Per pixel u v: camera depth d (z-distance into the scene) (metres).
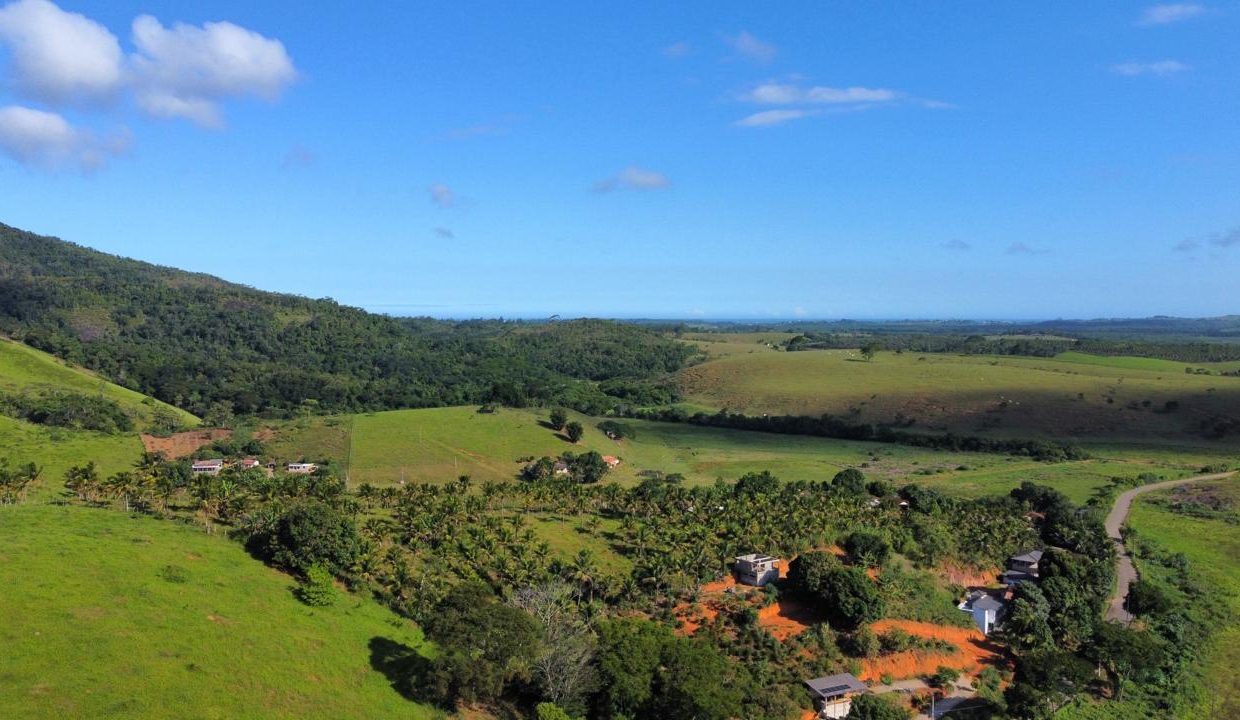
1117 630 91.38
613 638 75.44
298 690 62.69
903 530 124.06
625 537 115.38
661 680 70.69
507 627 71.06
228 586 77.44
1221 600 114.19
